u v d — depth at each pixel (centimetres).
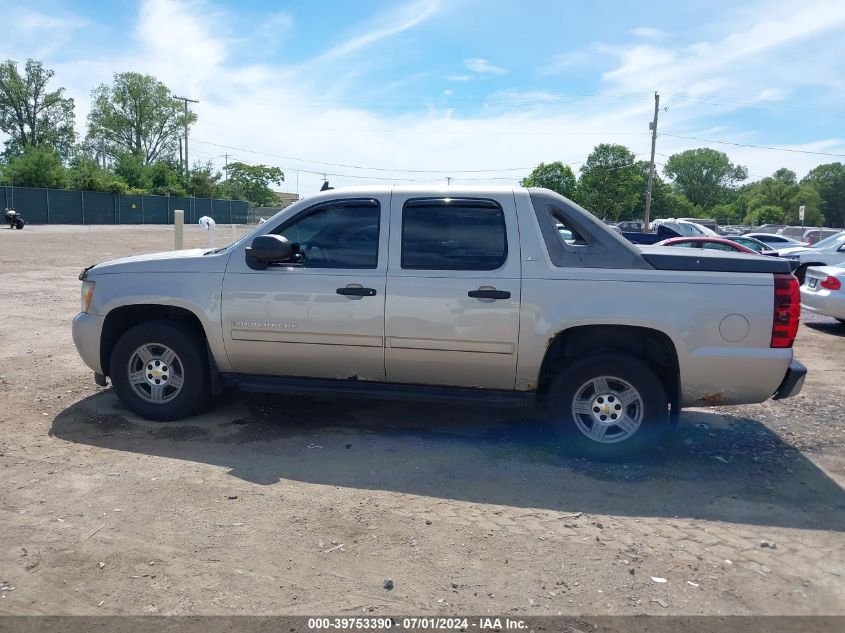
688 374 456
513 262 474
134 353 538
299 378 527
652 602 305
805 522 391
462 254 484
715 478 454
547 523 382
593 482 442
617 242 474
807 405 634
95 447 485
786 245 2123
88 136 8344
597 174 7062
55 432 514
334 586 314
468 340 477
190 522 373
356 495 414
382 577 322
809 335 1059
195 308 519
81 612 291
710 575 330
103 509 386
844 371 790
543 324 465
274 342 512
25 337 863
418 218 496
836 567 341
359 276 493
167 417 541
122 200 5909
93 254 2195
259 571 325
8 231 3716
